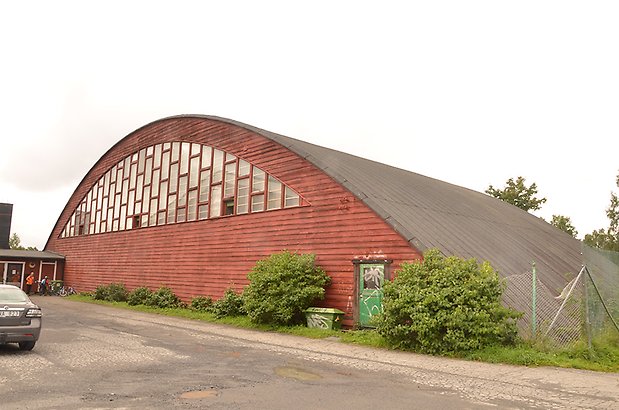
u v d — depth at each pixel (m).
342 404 7.49
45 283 40.59
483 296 12.74
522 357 11.42
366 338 14.88
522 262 19.64
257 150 23.47
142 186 32.81
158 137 31.81
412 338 13.23
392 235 16.88
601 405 7.79
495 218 25.89
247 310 18.66
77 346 12.76
